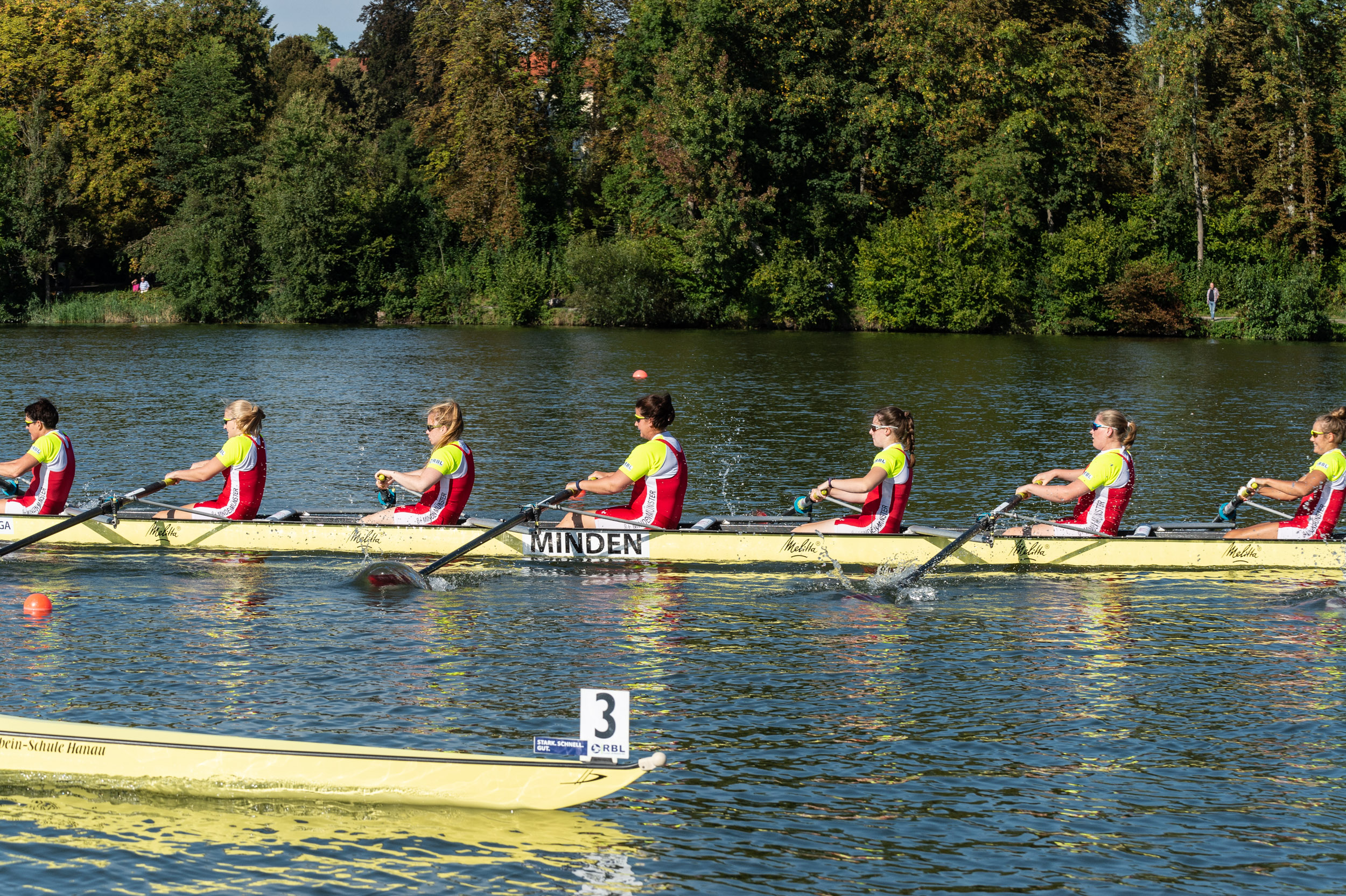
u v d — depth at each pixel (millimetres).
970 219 85438
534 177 96625
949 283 84938
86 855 8438
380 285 93812
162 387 40469
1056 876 8305
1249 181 92125
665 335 78062
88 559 16766
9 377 43000
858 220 91312
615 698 9070
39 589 15180
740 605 14836
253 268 94000
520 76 92625
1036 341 75438
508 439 28750
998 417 34000
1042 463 25938
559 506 20984
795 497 22453
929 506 21500
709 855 8539
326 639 13164
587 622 14000
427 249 98375
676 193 87188
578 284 89438
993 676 12203
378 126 116938
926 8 88062
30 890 7961
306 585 15508
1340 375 49094
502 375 46531
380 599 14906
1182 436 30375
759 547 16719
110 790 9469
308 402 36531
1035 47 90500
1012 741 10531
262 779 9336
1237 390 42719
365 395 38938
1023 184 85562
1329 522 16828
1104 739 10562
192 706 11000
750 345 67375
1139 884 8211
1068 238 85562
